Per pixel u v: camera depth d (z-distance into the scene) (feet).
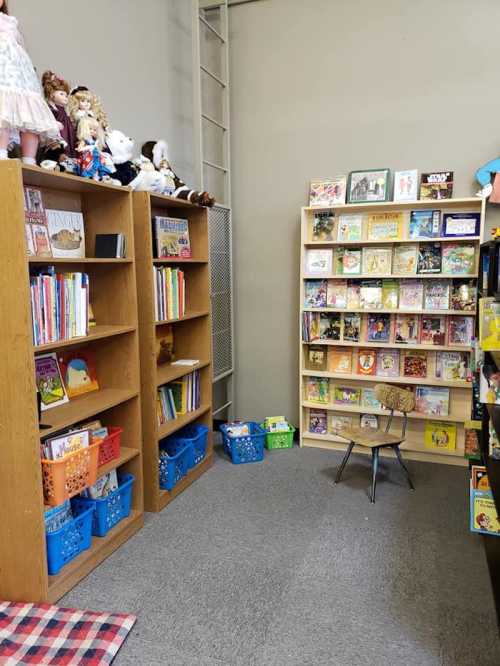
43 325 6.42
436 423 11.35
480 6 10.39
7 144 6.27
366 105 11.41
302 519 8.72
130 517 8.29
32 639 5.78
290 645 5.82
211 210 11.46
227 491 9.83
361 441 9.65
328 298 11.82
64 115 7.44
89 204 8.20
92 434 7.58
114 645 5.72
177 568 7.31
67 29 8.03
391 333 11.51
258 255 12.73
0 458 6.26
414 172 10.84
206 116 11.27
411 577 7.09
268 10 11.87
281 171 12.26
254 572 7.22
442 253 10.91
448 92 10.80
